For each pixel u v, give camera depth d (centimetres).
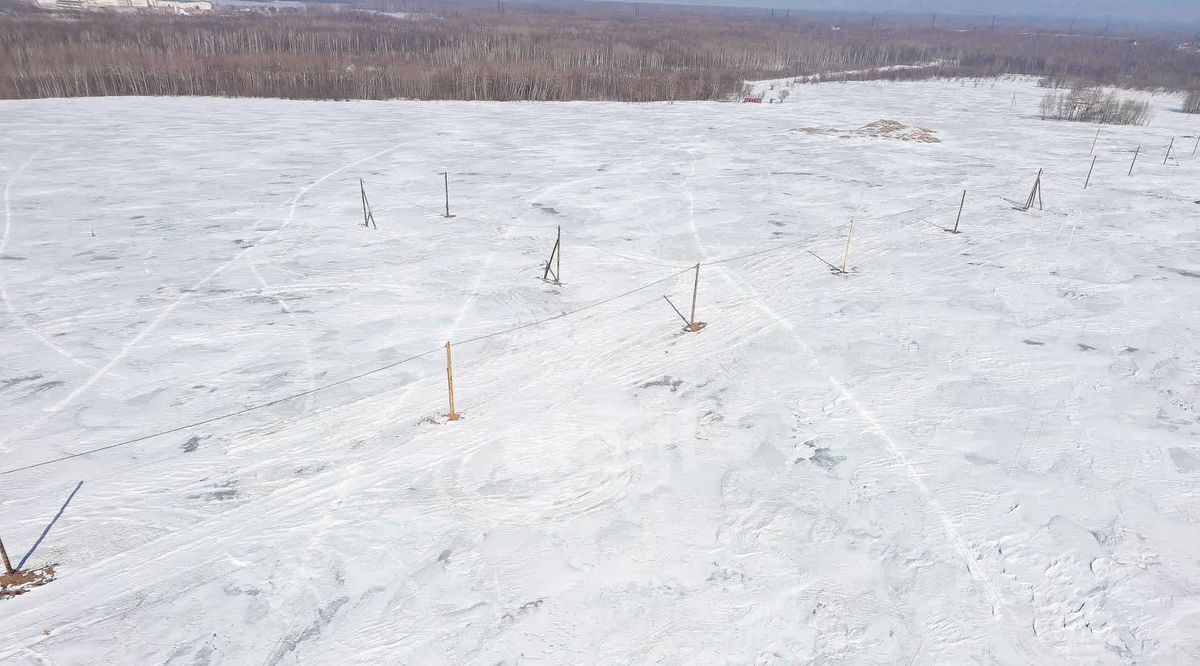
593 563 934
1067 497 1053
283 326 1620
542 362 1471
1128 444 1183
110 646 805
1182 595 878
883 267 2025
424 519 1009
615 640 820
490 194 2803
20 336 1551
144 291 1806
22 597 865
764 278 1941
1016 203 2705
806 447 1180
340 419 1253
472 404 1309
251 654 800
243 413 1265
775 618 851
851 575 914
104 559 927
